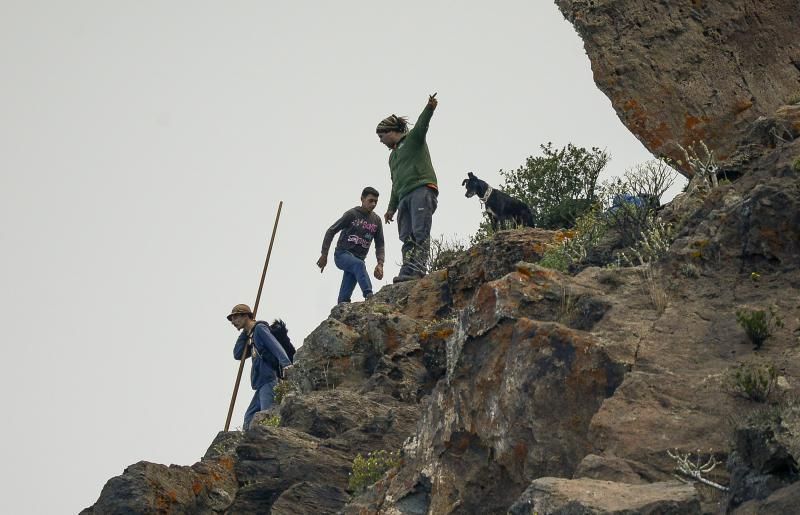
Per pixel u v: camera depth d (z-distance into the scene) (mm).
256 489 40406
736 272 31531
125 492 38969
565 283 33250
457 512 30469
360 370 48781
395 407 42750
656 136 44062
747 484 22891
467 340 32938
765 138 38531
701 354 28875
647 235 37750
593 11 45594
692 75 44438
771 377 26531
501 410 30406
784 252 31141
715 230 32844
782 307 29484
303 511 38688
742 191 34531
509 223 54906
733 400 26844
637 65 44656
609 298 32125
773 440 22719
